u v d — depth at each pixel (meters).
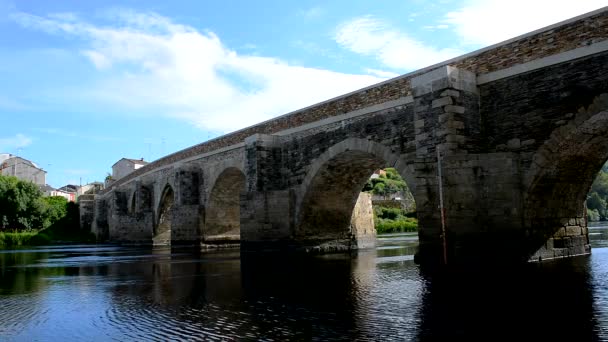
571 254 18.80
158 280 17.39
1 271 22.25
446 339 8.19
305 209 25.86
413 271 17.12
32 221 67.19
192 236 36.69
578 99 15.11
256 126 30.17
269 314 10.63
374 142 21.30
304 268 19.75
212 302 12.36
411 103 19.77
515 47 16.80
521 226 15.77
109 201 62.72
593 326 8.70
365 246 30.36
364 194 31.39
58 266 24.73
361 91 22.30
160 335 9.20
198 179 37.91
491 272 15.33
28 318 11.12
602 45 14.53
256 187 26.55
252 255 26.44
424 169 17.27
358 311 10.59
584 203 20.03
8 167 95.75
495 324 9.02
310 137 25.22
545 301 10.88
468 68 18.22
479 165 15.97
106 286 16.06
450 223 16.06
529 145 16.20
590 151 16.58
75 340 9.10
